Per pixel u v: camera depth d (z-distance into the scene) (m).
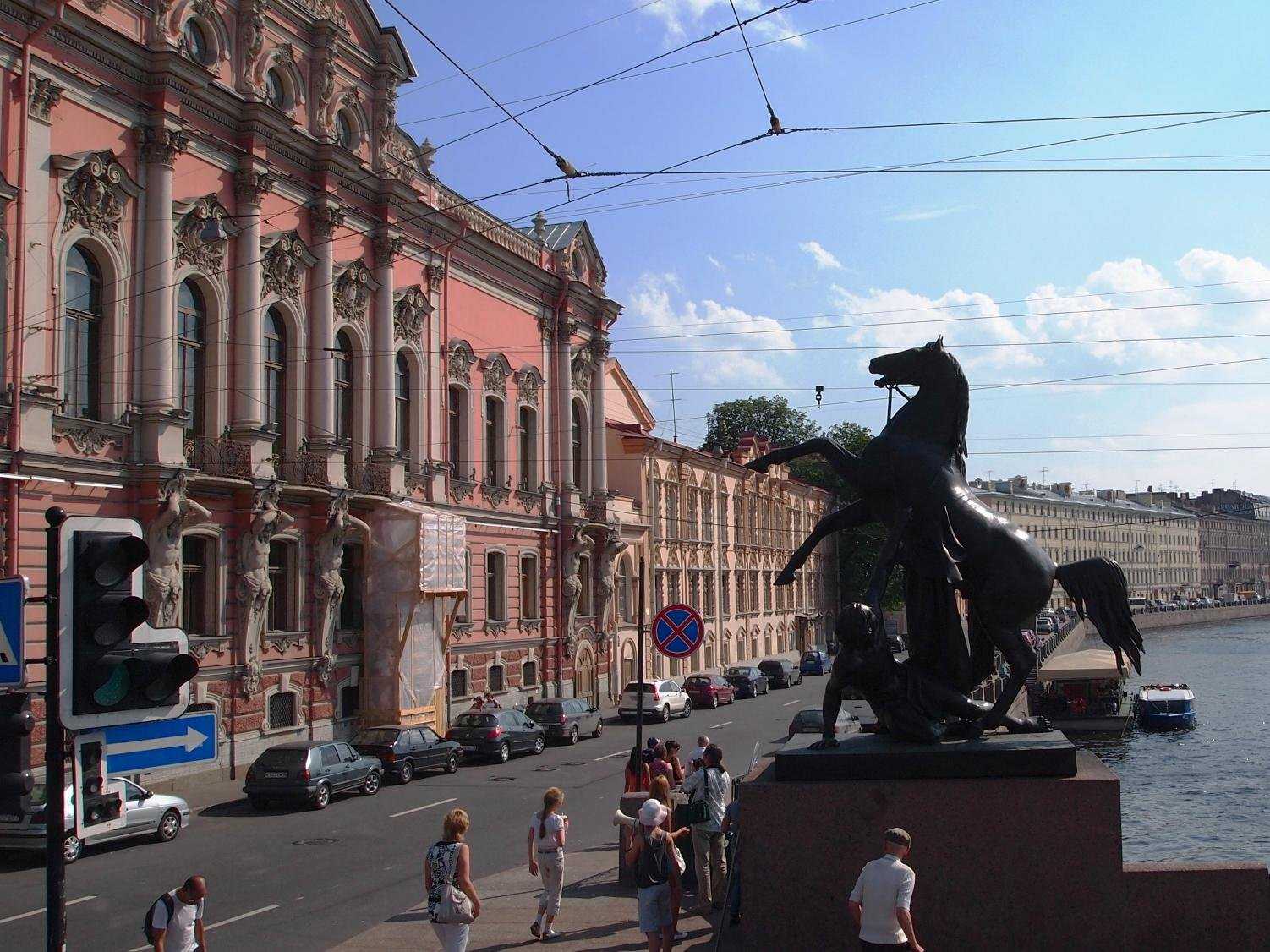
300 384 30.16
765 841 8.77
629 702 42.03
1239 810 31.06
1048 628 93.25
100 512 23.69
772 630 74.00
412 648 31.91
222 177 27.64
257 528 27.31
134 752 7.09
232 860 18.02
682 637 15.90
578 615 45.06
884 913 7.61
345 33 31.81
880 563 9.36
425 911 13.91
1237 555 185.88
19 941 13.18
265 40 29.27
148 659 7.07
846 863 8.65
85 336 24.09
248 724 27.36
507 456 40.69
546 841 11.95
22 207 22.14
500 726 31.45
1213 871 8.32
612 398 55.84
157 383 25.03
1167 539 163.00
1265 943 8.21
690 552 60.22
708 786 12.68
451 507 36.66
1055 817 8.43
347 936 13.17
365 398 32.75
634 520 52.62
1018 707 46.12
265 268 28.92
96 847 18.92
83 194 23.67
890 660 9.27
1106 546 146.12
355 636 31.78
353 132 32.88
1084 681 48.22
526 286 42.31
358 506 32.00
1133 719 50.88
